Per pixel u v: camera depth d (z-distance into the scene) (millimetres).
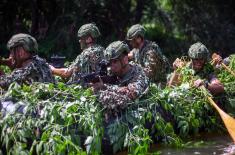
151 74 7680
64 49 15539
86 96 5980
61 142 5371
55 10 16656
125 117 6047
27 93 5816
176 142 6309
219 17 17438
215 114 7234
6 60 6777
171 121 6633
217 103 7344
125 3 16766
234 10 17641
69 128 5621
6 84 6070
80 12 15930
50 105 5676
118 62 6262
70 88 6062
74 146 5375
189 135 6922
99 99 5965
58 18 16031
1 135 5508
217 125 7207
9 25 16891
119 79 6414
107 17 16516
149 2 17250
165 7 17562
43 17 16859
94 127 5613
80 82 6508
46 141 5449
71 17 15781
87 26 7312
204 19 17188
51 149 5359
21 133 5410
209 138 6816
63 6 16125
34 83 5969
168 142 6395
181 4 17297
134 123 6023
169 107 6520
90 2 15992
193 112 6809
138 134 5914
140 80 6324
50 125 5512
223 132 7148
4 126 5492
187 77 7359
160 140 6449
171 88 7215
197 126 6859
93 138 5555
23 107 5680
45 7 16750
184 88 7020
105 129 5902
